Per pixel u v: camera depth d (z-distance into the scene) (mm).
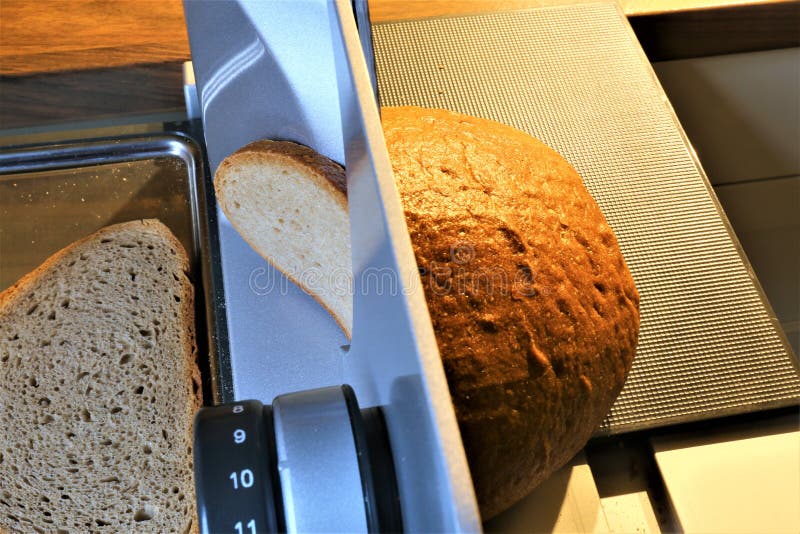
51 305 415
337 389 249
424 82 454
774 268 540
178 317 408
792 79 530
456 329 280
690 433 359
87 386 396
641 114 448
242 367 371
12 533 366
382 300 227
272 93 332
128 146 455
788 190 551
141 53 455
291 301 391
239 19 316
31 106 461
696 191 422
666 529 344
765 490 342
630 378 368
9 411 392
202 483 231
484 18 488
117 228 426
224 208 380
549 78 460
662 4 499
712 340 380
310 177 324
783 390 367
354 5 264
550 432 290
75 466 381
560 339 288
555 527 328
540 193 311
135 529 371
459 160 309
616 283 313
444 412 204
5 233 432
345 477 233
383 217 217
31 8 469
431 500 209
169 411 391
